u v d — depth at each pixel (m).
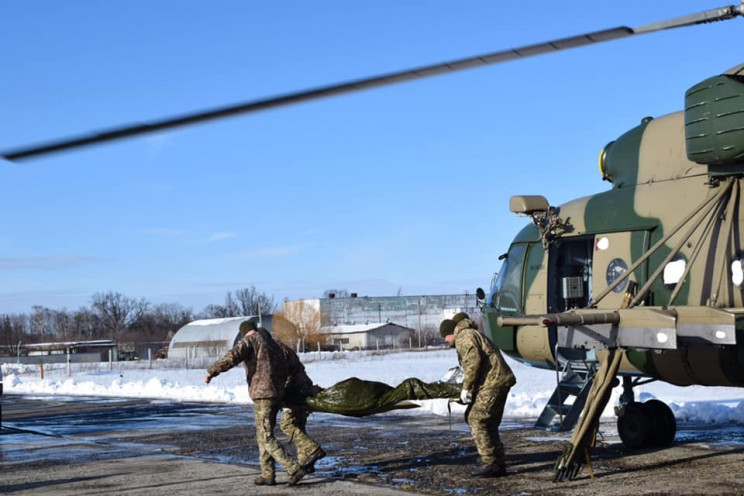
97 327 145.75
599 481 8.14
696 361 9.57
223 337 65.25
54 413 19.72
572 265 11.77
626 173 10.94
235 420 16.30
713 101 8.73
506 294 12.36
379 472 9.12
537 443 11.03
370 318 120.94
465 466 9.27
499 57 3.81
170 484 8.77
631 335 8.35
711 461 9.19
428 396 8.98
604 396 8.45
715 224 9.37
